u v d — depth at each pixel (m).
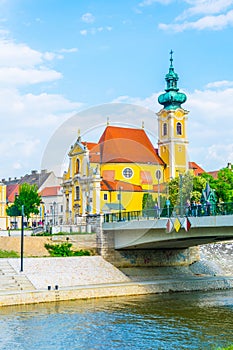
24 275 51.97
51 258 55.78
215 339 33.75
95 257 58.91
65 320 39.81
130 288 53.97
